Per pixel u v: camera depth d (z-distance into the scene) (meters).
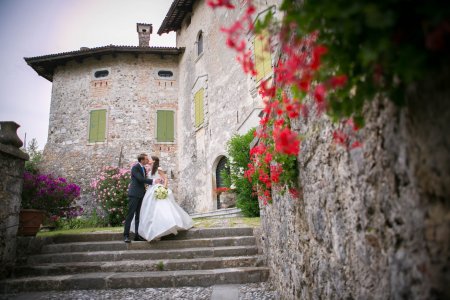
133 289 4.24
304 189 2.56
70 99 15.70
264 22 1.29
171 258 5.01
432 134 1.05
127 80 15.58
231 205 11.48
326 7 1.03
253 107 9.92
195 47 14.66
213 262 4.74
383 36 1.01
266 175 3.80
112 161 14.52
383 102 1.37
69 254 4.96
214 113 12.69
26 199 7.19
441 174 1.02
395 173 1.29
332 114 1.34
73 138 15.09
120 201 9.92
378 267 1.45
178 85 16.19
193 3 15.10
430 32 0.93
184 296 3.86
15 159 4.68
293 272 2.95
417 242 1.15
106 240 5.62
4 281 4.23
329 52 1.18
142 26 17.17
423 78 1.08
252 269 4.45
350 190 1.73
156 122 15.41
